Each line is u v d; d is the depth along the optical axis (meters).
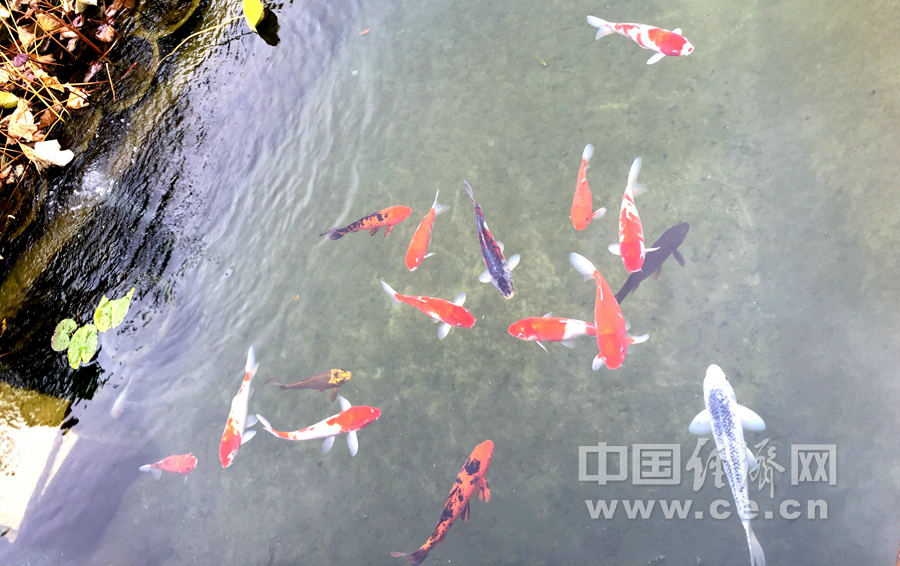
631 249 2.50
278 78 3.60
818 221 2.66
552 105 3.20
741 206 2.77
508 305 2.85
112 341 3.18
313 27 3.70
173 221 3.38
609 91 3.15
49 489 2.88
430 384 2.80
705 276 2.69
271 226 3.32
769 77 2.95
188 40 3.73
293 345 3.03
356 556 2.56
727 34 3.09
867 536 2.22
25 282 3.36
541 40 3.38
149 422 2.99
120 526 2.82
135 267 3.32
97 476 2.87
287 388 2.89
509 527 2.47
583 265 2.44
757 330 2.56
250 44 3.68
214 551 2.70
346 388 2.88
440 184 3.19
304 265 3.20
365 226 3.09
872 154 2.69
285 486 2.76
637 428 2.53
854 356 2.44
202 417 2.96
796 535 2.27
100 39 3.79
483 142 3.22
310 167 3.41
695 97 3.01
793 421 2.41
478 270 2.96
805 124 2.82
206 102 3.57
